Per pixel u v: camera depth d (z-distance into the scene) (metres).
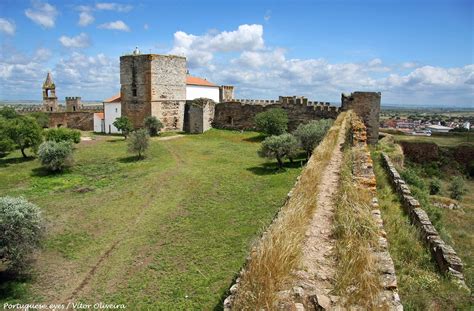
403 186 11.04
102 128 53.66
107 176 28.44
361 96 34.84
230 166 29.91
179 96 51.44
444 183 38.53
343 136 17.61
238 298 3.93
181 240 15.43
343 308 3.72
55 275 13.22
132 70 48.94
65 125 61.03
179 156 34.66
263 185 23.53
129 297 11.18
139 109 49.16
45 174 29.23
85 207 20.95
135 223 18.06
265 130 40.62
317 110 42.06
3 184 26.48
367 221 5.62
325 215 6.62
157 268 12.99
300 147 29.44
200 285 11.22
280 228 5.19
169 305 10.30
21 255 13.13
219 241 14.78
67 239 16.45
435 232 7.97
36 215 14.22
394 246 7.75
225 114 51.31
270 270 4.18
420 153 44.03
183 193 22.72
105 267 13.59
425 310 5.77
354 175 9.09
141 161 32.75
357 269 4.28
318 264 4.78
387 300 3.82
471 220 18.94
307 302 3.84
